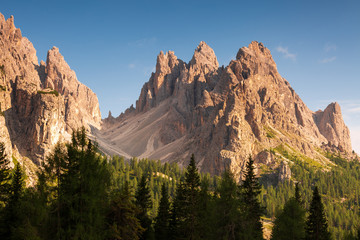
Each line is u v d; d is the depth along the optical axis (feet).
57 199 133.39
